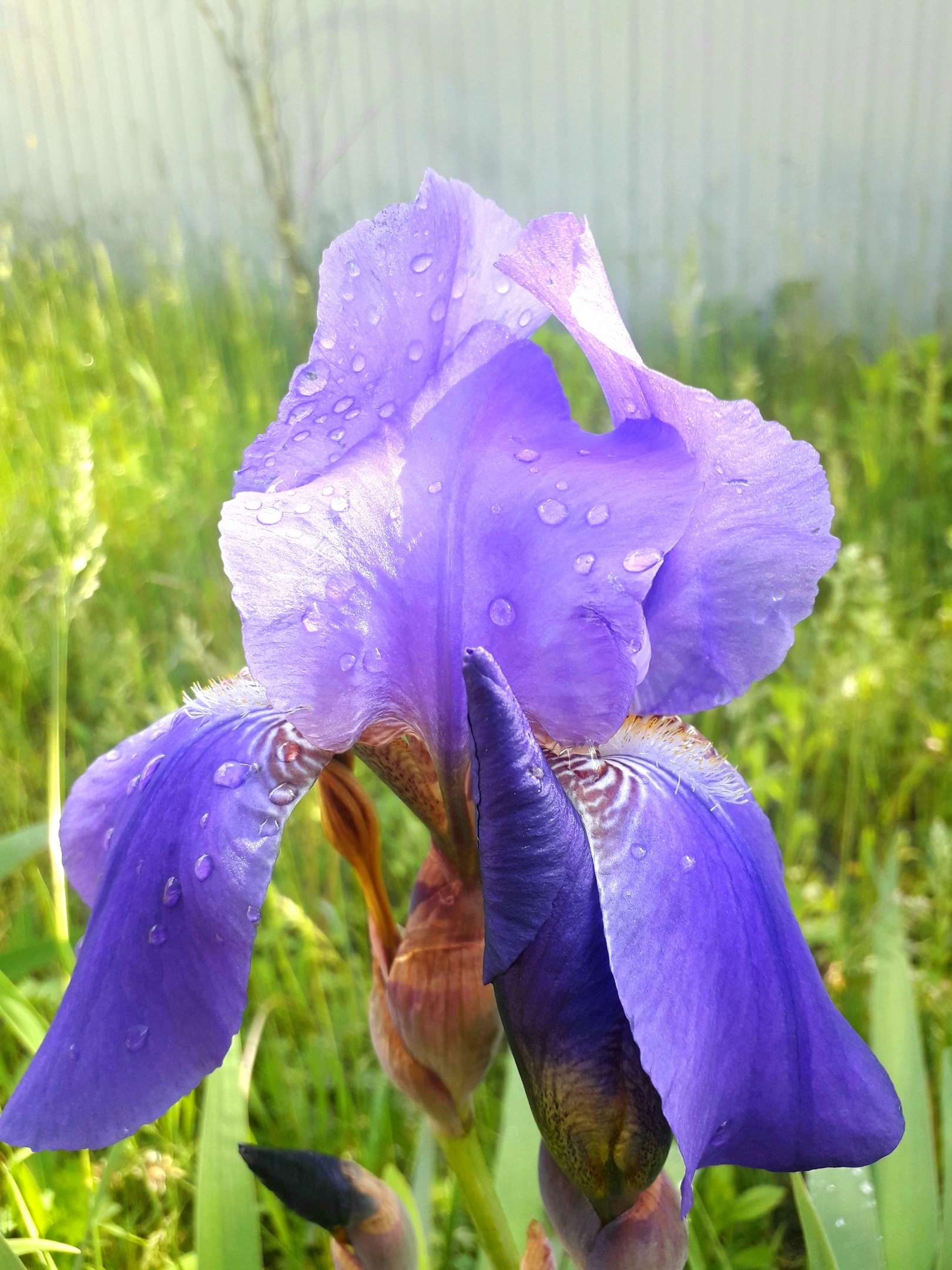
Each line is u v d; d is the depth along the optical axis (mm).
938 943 268
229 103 823
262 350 603
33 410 553
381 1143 233
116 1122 117
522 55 838
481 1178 150
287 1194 137
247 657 126
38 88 874
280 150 734
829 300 755
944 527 495
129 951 121
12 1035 256
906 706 381
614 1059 119
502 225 144
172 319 657
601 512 126
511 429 123
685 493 126
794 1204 256
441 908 143
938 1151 257
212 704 146
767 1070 119
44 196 853
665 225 780
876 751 365
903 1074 194
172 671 402
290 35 823
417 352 133
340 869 323
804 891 292
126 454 514
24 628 399
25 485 479
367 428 133
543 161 854
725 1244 234
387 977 147
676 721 149
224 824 125
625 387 135
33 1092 120
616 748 141
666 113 822
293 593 127
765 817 149
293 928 302
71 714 388
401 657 132
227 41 825
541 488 125
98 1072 118
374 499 128
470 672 112
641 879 119
